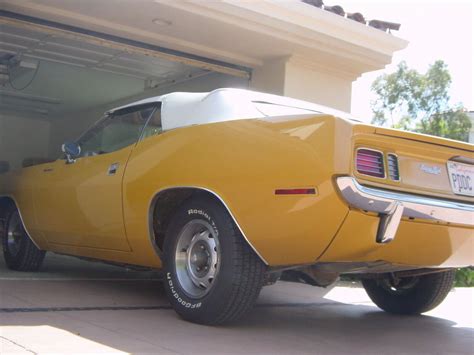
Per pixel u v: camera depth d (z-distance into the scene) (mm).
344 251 3350
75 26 7695
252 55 8664
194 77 10500
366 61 8836
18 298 4500
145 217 4258
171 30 7883
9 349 3070
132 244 4492
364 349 3785
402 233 3420
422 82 30344
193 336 3623
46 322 3760
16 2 7055
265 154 3533
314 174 3258
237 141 3742
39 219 5582
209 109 4195
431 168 3650
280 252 3543
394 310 5270
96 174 4852
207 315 3797
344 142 3244
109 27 7730
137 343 3371
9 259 6105
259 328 4113
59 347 3176
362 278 4871
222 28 7707
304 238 3373
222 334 3746
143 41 8148
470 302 6473
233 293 3666
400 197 3350
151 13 7355
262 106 4355
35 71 11188
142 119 4766
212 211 3797
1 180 6414
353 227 3244
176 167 4039
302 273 3963
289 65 8586
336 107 9047
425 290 4953
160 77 11086
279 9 7699
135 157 4488
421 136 3523
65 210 5172
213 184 3756
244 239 3682
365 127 3322
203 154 3898
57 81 12008
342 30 8305
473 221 3660
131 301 4715
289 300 5672
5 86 12805
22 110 15883
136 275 6363
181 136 4168
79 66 10727
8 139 16672
